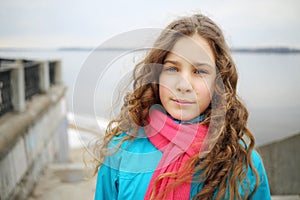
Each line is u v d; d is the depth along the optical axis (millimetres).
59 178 6035
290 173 3338
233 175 1007
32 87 7090
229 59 1017
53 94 8336
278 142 3551
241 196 1029
